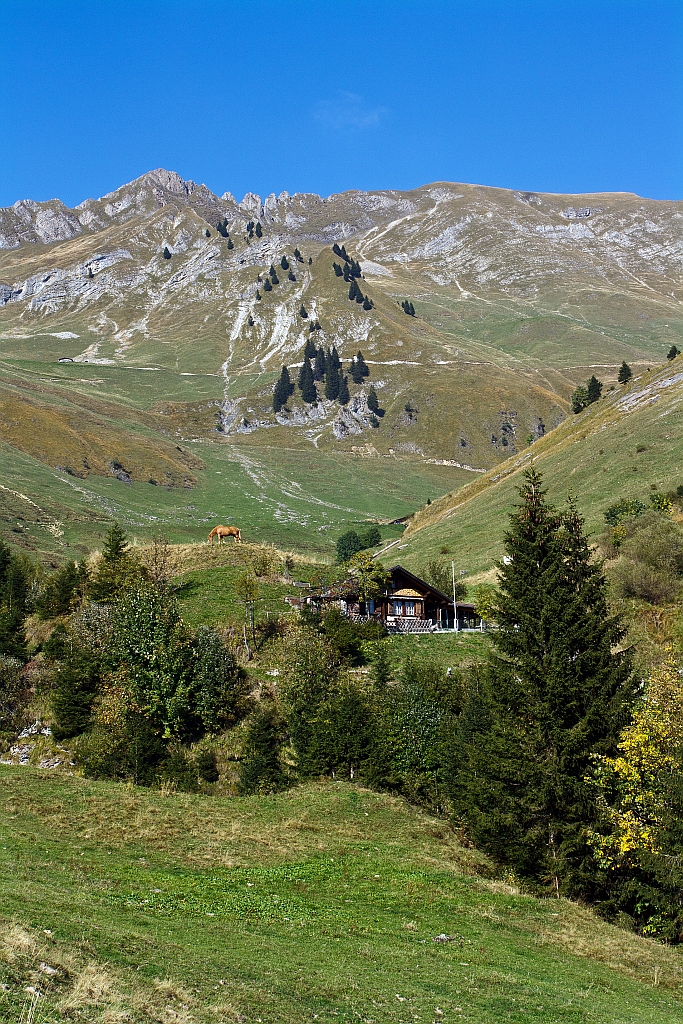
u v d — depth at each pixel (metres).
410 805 43.06
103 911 23.66
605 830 35.34
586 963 27.78
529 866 36.22
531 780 37.16
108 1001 16.02
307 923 27.09
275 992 19.56
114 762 45.16
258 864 33.06
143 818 36.88
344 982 21.44
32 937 18.28
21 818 34.94
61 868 28.78
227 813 39.50
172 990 17.69
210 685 50.16
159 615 53.06
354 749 45.53
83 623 56.66
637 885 32.56
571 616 39.44
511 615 41.41
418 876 33.81
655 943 30.86
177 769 44.81
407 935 27.50
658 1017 23.61
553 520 42.62
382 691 50.19
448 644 61.81
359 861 34.91
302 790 43.62
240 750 47.72
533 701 39.12
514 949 27.91
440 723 46.41
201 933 23.66
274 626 61.72
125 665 50.84
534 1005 22.53
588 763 37.62
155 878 29.44
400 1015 19.88
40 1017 14.37
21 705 52.78
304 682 52.12
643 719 34.81
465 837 39.84
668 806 33.09
